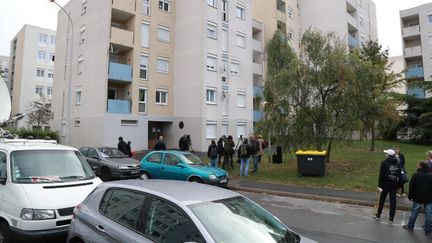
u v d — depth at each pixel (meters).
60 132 32.31
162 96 28.92
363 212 9.55
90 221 4.25
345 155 21.95
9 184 5.59
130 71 26.58
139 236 3.64
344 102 14.93
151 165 13.09
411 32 43.91
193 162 12.66
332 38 16.48
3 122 9.08
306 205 10.41
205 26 27.91
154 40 28.53
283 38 25.14
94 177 6.66
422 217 9.08
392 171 8.47
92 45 27.69
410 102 31.91
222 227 3.40
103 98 25.16
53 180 5.96
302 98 15.61
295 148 15.85
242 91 31.06
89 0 28.84
